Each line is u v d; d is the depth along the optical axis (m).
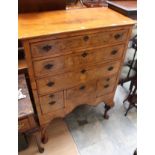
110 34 1.21
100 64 1.36
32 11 1.30
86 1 1.65
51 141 1.65
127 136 1.73
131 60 1.87
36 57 1.05
